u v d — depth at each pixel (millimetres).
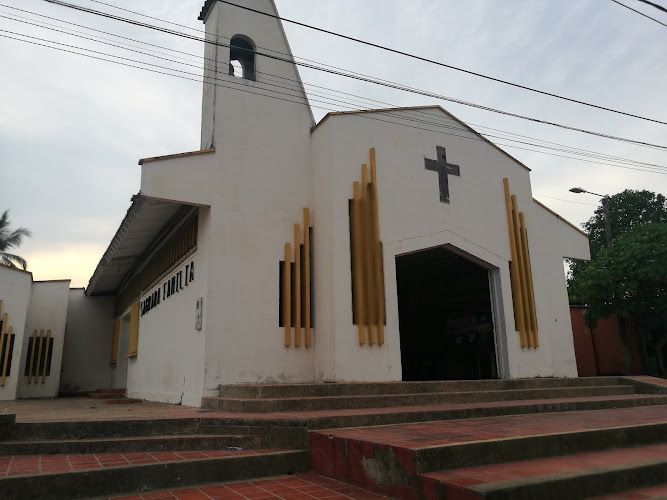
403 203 10844
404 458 4105
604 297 16141
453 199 11664
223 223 9609
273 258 9984
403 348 17828
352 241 10008
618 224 25578
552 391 9812
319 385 8242
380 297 9969
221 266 9414
